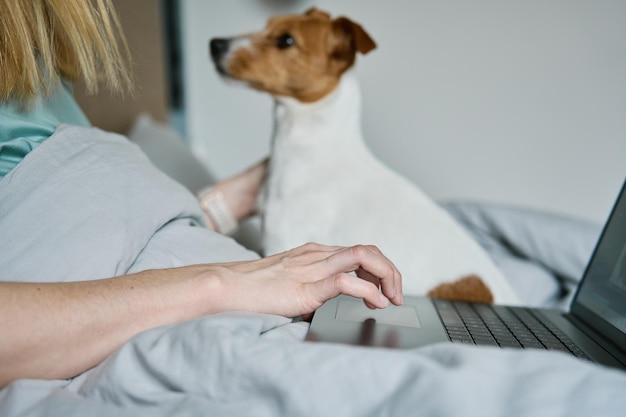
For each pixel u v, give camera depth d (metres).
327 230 1.16
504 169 2.26
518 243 1.51
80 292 0.50
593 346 0.73
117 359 0.47
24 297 0.46
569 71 2.08
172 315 0.53
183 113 2.62
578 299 0.90
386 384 0.39
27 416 0.43
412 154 2.37
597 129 2.09
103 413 0.42
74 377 0.50
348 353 0.41
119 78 0.89
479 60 2.20
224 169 2.65
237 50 1.27
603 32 2.01
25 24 0.69
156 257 0.65
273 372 0.41
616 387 0.35
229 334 0.45
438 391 0.36
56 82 0.82
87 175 0.66
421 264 1.05
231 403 0.42
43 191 0.61
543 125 2.16
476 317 0.81
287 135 1.25
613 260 0.82
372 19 2.29
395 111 2.35
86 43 0.78
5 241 0.56
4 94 0.68
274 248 1.21
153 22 2.16
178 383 0.44
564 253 1.42
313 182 1.20
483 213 1.59
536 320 0.84
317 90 1.22
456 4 2.19
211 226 1.35
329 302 0.73
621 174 2.08
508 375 0.38
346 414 0.39
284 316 0.60
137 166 0.73
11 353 0.44
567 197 2.19
